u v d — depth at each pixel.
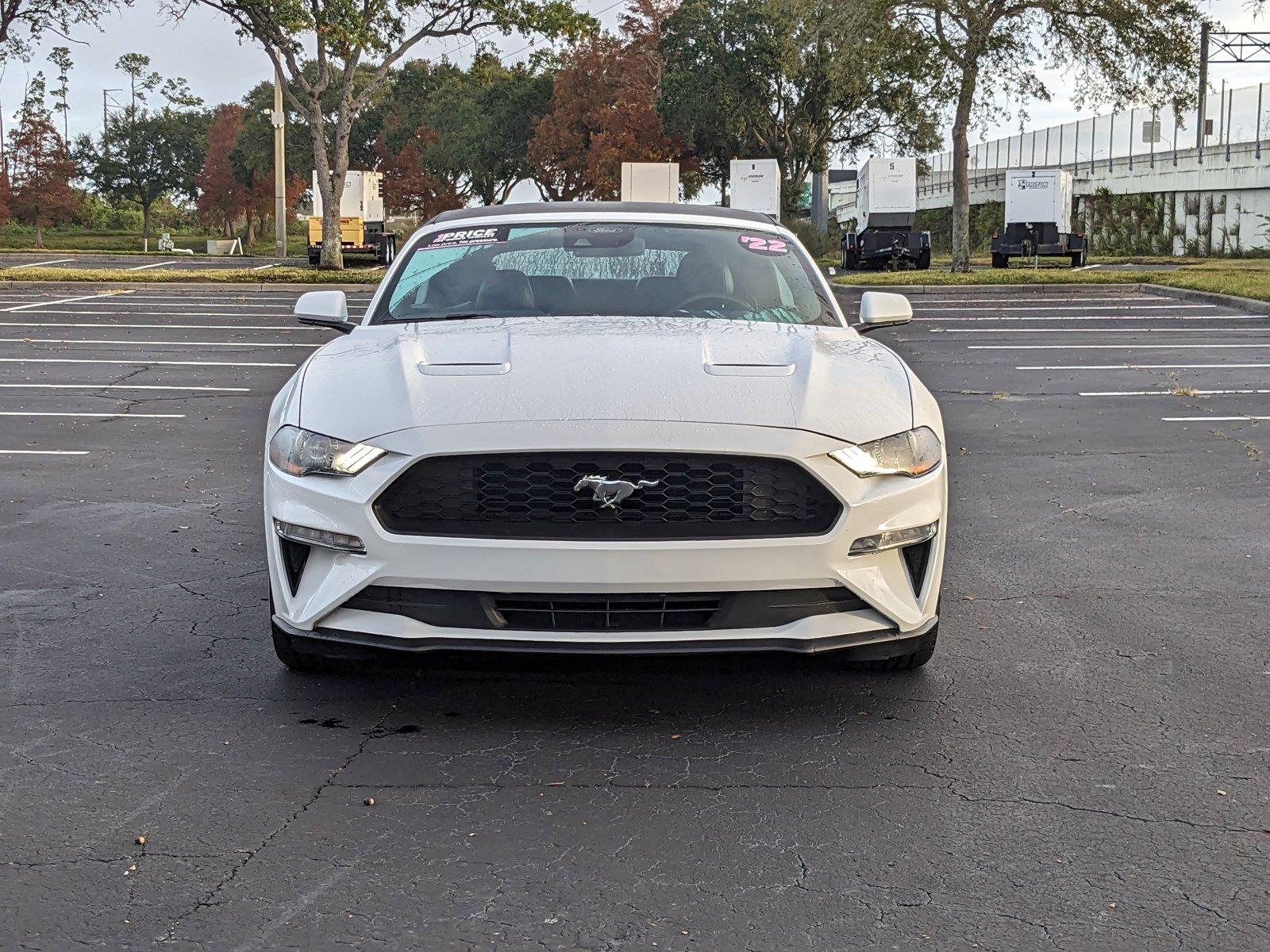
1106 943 2.64
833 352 4.30
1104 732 3.84
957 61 29.30
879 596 3.75
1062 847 3.09
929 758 3.63
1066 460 8.73
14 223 71.94
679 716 3.95
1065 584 5.59
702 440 3.62
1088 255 48.78
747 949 2.61
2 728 3.81
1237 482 7.92
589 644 3.61
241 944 2.61
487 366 4.00
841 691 4.18
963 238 30.52
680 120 54.50
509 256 5.14
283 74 31.25
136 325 18.23
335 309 5.06
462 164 72.19
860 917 2.74
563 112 64.44
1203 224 45.44
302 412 3.94
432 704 4.04
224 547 6.16
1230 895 2.85
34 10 30.94
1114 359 14.41
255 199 82.12
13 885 2.85
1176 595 5.40
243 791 3.38
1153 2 28.23
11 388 12.09
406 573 3.61
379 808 3.28
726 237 5.36
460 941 2.63
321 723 3.88
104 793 3.36
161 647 4.61
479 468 3.63
